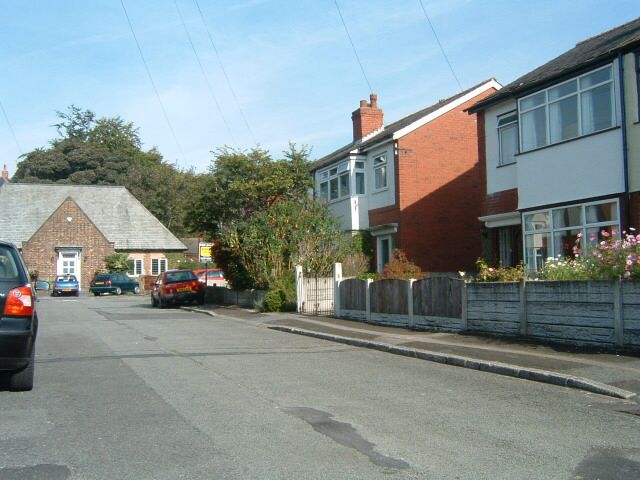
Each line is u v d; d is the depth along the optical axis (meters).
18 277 8.37
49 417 7.32
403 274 21.30
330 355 12.58
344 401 8.20
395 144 25.89
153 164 80.38
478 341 13.12
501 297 13.48
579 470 5.45
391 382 9.56
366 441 6.34
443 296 15.12
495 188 21.36
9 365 8.10
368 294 18.00
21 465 5.59
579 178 16.77
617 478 5.25
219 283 41.91
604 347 11.18
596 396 8.46
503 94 20.05
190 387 9.12
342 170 29.41
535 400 8.26
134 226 56.81
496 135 21.31
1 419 7.21
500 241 21.94
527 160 18.48
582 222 16.70
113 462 5.68
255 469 5.47
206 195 26.27
